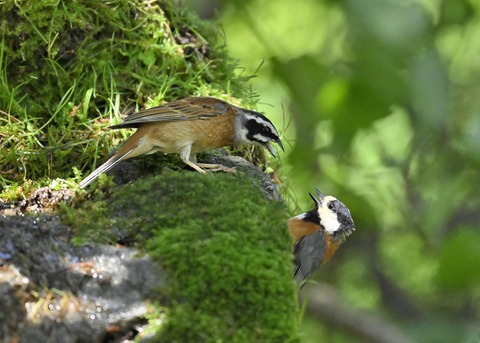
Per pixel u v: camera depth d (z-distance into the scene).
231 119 11.05
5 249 8.20
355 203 17.03
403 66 14.98
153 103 11.55
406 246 19.09
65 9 11.52
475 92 16.95
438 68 14.98
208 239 8.44
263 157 12.13
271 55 17.08
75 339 7.66
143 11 12.04
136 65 11.88
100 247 8.45
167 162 10.97
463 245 16.11
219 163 11.30
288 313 8.20
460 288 16.34
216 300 8.05
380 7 14.50
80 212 9.01
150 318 7.85
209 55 12.59
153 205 9.05
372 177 17.94
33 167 10.68
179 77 12.09
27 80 11.46
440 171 17.12
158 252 8.29
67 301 7.86
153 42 11.99
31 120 11.21
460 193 17.36
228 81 12.60
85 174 10.78
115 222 8.84
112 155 10.91
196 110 10.81
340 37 18.27
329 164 17.02
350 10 14.55
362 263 18.94
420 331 17.44
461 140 16.80
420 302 19.16
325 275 18.95
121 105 11.60
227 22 17.89
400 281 19.36
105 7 11.77
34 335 7.60
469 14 16.67
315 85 16.45
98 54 11.68
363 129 16.06
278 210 9.23
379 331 17.59
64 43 11.57
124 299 7.96
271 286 8.19
